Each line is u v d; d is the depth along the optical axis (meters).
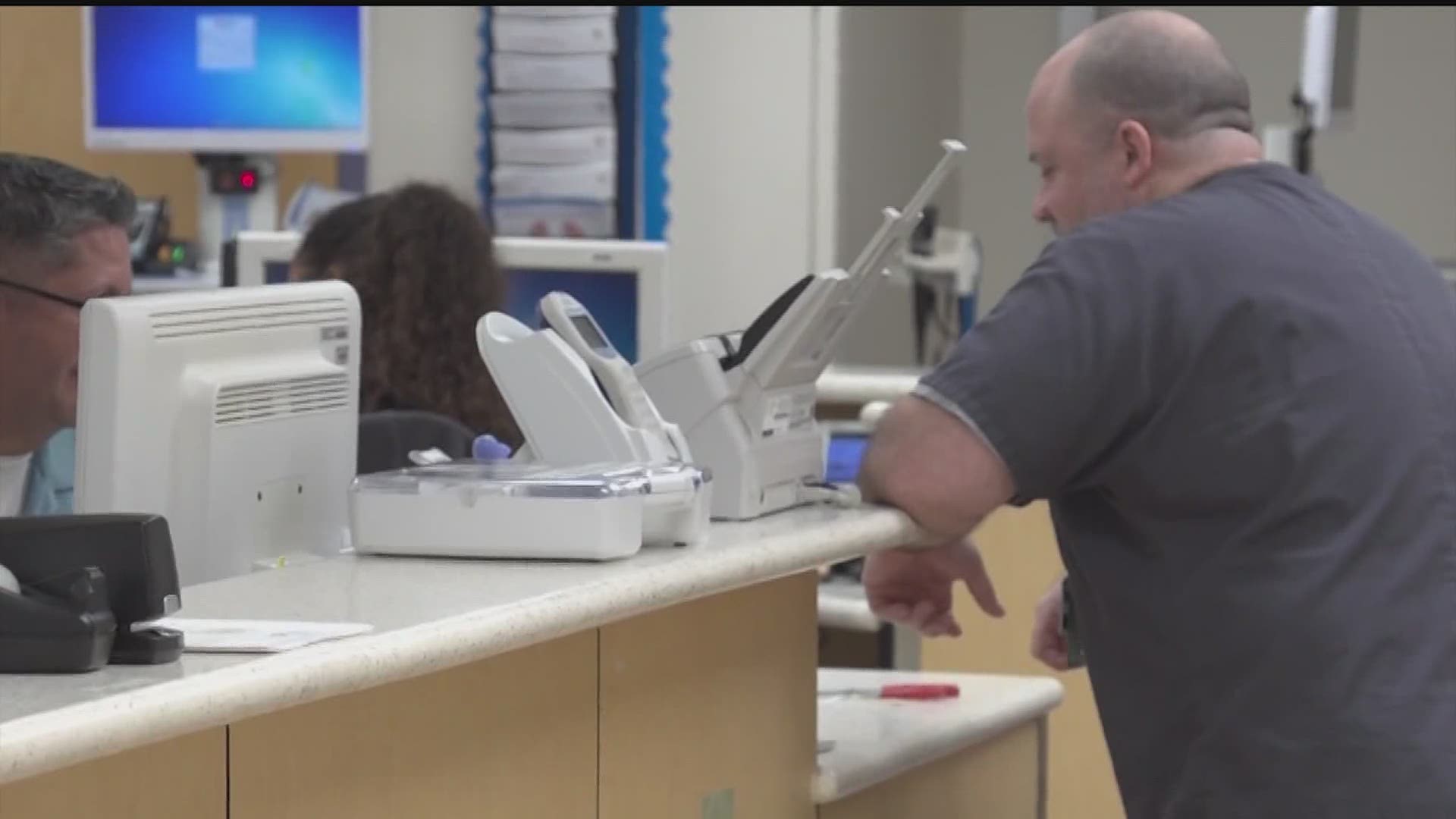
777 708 2.87
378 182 7.68
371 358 4.24
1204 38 3.09
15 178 3.02
